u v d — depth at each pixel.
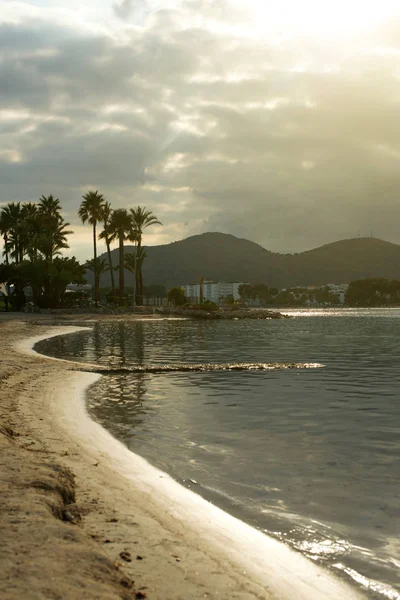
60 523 5.64
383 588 5.17
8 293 101.69
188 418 13.31
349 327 65.75
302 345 37.22
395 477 8.57
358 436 11.31
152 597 4.47
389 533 6.46
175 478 8.54
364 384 19.05
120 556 5.26
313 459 9.62
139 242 109.38
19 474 7.35
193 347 35.38
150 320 82.44
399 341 41.03
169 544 5.78
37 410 13.86
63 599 4.06
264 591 4.93
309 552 5.94
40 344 37.31
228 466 9.22
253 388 18.22
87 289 127.56
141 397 16.45
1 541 5.04
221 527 6.54
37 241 92.56
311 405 14.98
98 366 23.95
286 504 7.41
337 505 7.37
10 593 4.07
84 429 11.98
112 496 7.35
